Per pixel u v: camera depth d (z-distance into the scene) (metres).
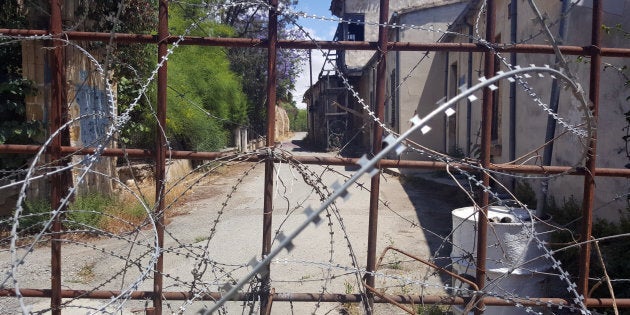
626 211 5.56
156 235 2.69
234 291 1.57
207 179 15.45
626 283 4.52
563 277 3.04
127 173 11.59
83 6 8.41
